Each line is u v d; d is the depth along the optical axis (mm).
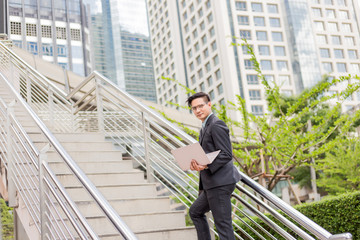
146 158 5020
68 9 82812
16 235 9086
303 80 60125
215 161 2447
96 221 3828
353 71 65562
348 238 1995
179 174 4594
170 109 18391
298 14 63625
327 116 8062
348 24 68312
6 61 9773
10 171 4293
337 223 5598
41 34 78188
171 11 74312
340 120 8023
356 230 5336
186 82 69812
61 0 82500
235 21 59281
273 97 8180
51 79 15133
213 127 2523
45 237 3070
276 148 8117
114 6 121250
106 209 2186
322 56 64062
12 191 4285
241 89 55594
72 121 7609
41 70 14883
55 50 78875
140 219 4070
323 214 5812
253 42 59438
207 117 2654
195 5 66188
